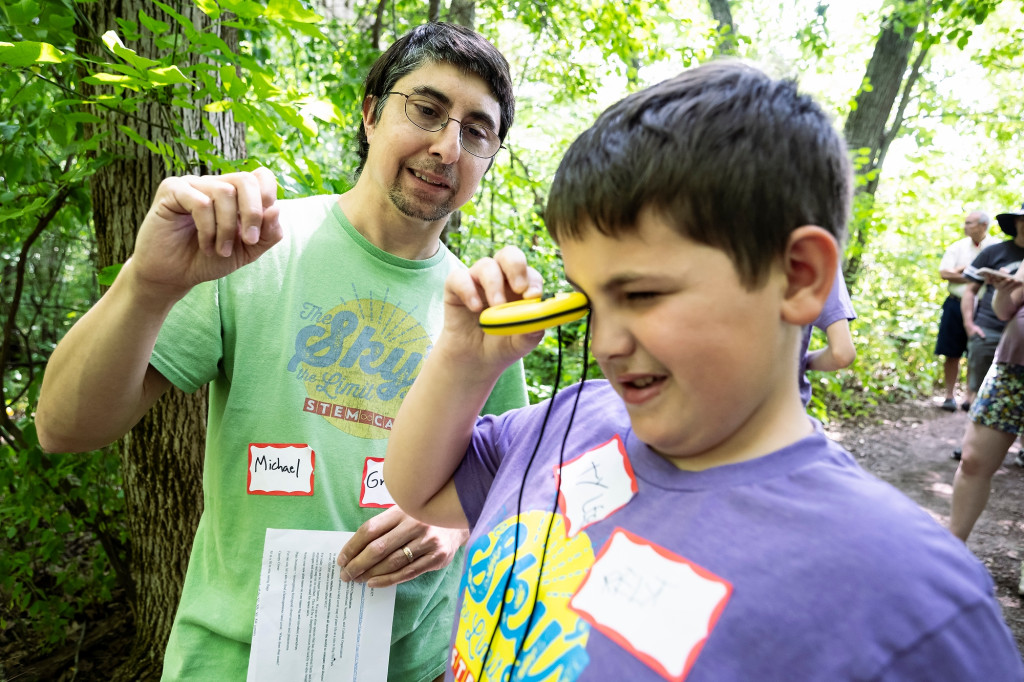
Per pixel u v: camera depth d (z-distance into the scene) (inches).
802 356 67.1
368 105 61.2
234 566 52.4
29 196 96.5
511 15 175.8
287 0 66.4
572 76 203.6
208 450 55.0
